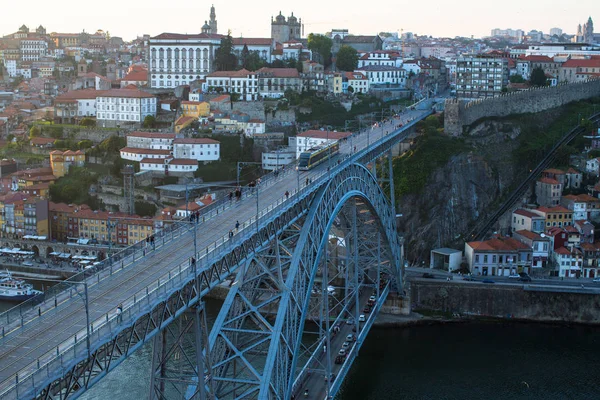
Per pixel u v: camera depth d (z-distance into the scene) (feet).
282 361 294.05
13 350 199.82
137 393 408.05
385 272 577.84
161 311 231.71
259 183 412.77
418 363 485.15
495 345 526.16
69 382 193.77
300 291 325.42
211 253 266.77
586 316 583.58
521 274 632.38
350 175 442.50
